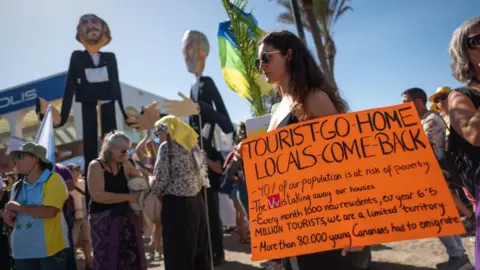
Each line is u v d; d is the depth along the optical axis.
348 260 1.59
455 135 1.62
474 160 1.55
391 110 1.67
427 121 3.53
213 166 4.84
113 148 3.55
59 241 3.37
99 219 3.43
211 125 5.04
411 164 1.58
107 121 5.15
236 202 6.52
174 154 3.56
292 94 1.78
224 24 4.35
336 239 1.55
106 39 5.21
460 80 1.64
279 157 1.75
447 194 1.50
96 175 3.48
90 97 5.09
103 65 5.18
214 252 4.84
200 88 5.25
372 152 1.63
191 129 3.77
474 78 1.58
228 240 6.96
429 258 4.21
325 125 1.71
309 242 1.58
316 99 1.73
